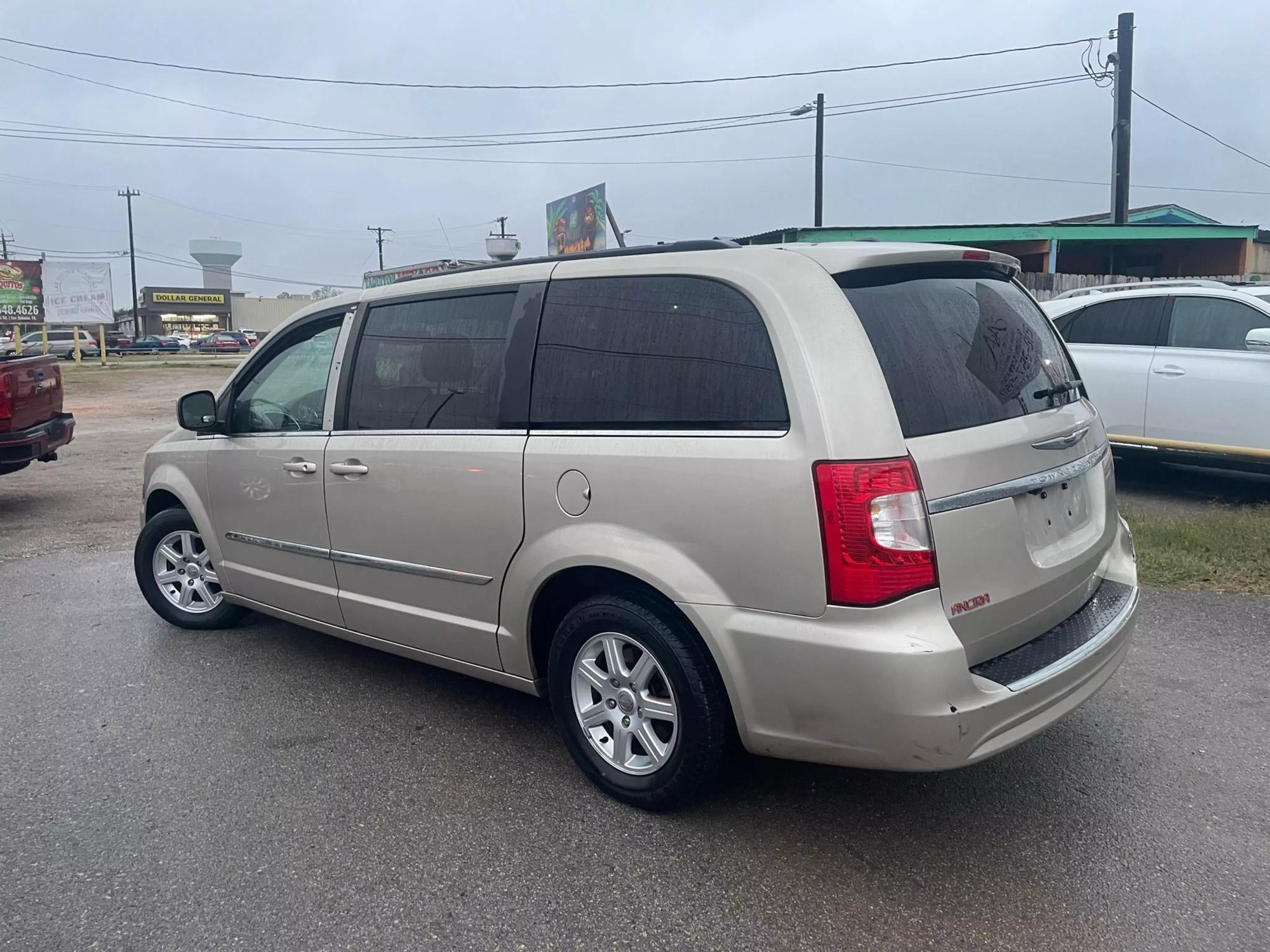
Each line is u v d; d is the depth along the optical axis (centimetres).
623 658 326
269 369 457
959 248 327
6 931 269
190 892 286
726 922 269
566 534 323
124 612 567
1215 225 1762
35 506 912
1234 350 754
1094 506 353
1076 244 1939
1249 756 359
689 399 299
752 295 291
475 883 289
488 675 371
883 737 265
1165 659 453
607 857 302
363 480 396
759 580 279
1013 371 323
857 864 295
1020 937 260
